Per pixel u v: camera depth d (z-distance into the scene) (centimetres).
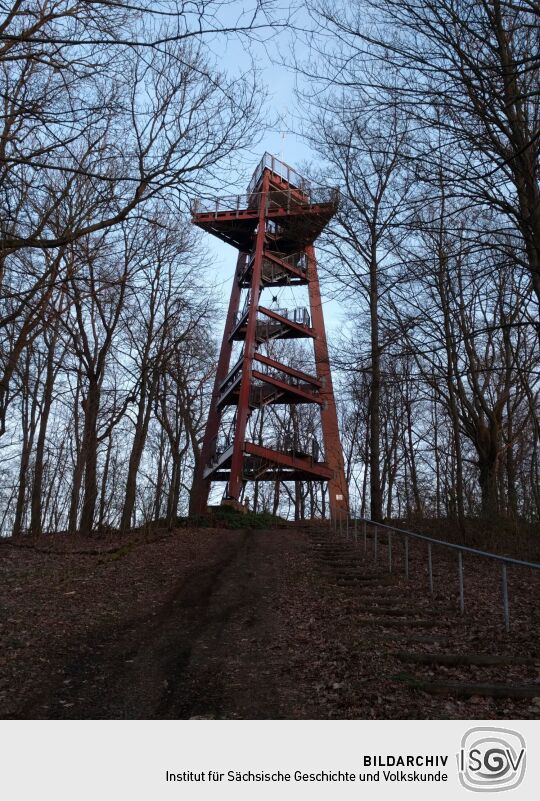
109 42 643
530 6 806
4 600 1026
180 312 2389
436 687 586
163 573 1349
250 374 3158
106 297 1859
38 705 565
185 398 3017
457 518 1848
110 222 872
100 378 2395
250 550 1759
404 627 857
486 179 966
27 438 3131
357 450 4350
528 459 2673
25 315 1462
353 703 564
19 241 830
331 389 3469
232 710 554
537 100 1012
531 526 1739
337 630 842
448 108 925
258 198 3188
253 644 786
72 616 927
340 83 949
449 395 2061
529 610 939
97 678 647
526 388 1945
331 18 911
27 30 815
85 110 830
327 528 2503
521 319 1841
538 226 959
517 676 632
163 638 816
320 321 3494
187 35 653
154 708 561
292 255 3300
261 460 3222
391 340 1130
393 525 2158
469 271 1293
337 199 1795
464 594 1090
